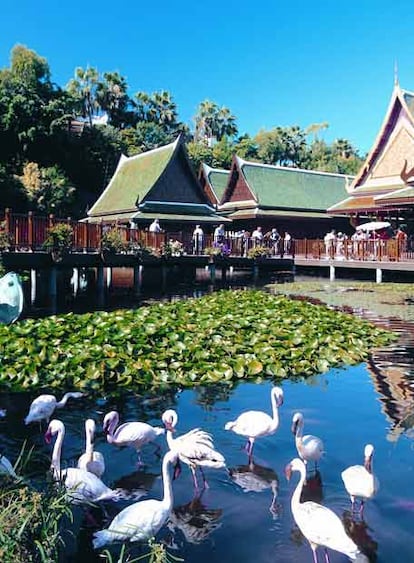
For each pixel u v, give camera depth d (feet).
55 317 39.47
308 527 14.38
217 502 17.20
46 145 171.83
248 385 29.25
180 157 120.37
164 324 37.01
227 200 147.64
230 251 92.27
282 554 14.65
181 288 79.41
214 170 160.66
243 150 258.57
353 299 66.08
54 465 17.44
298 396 27.48
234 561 14.35
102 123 245.65
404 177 89.92
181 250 80.02
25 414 24.59
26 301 60.75
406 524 15.96
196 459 18.06
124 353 31.45
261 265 93.04
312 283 85.71
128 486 18.20
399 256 83.92
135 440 20.07
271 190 142.72
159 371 30.12
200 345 33.45
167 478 15.69
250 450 20.85
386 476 18.79
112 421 20.36
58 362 30.17
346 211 111.24
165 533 15.57
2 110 162.91
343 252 92.27
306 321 42.32
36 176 146.92
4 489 13.24
